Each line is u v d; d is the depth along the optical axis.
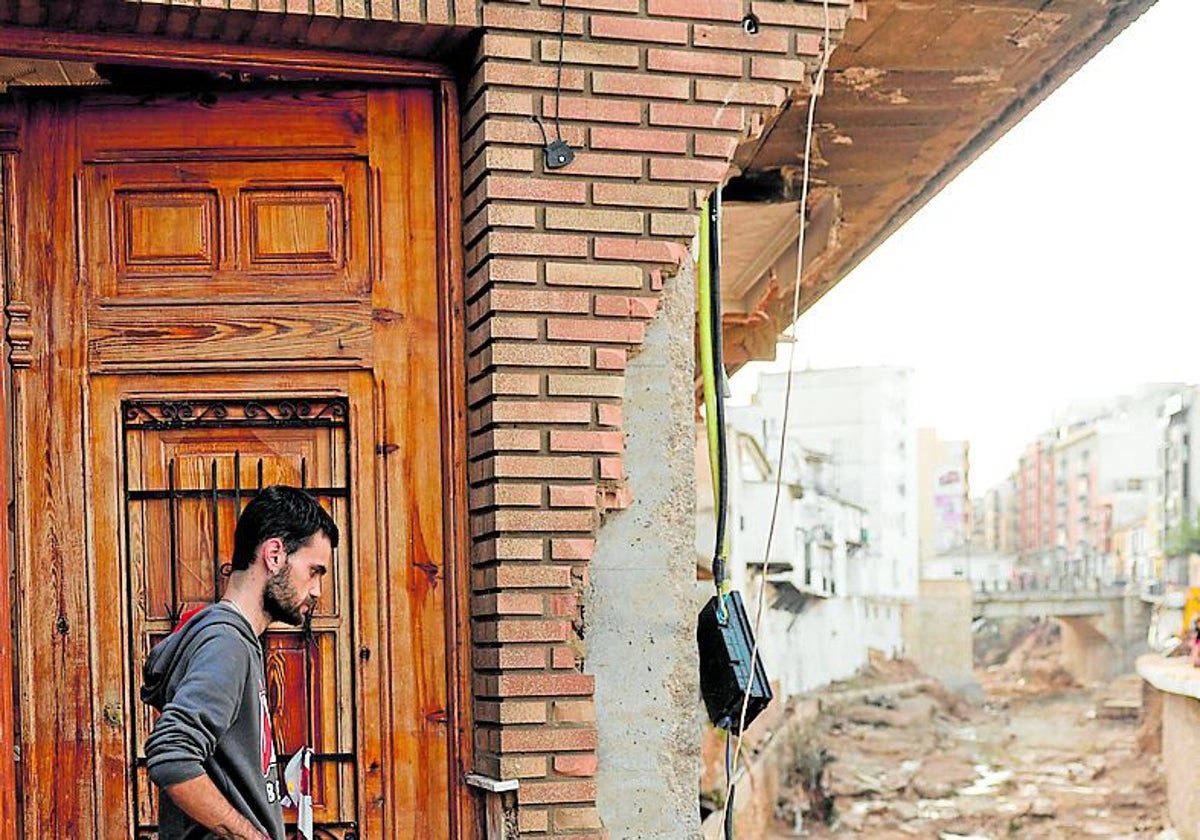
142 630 4.81
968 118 7.75
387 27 4.64
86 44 4.62
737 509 32.84
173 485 4.84
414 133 4.97
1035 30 6.61
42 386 4.81
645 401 4.81
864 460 72.19
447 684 4.84
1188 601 41.62
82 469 4.80
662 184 4.80
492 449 4.64
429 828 4.81
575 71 4.72
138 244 4.89
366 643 4.84
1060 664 77.12
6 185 4.82
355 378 4.91
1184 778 28.86
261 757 3.82
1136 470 97.44
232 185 4.92
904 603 64.88
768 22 4.87
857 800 36.09
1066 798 36.47
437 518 4.89
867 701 50.53
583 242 4.72
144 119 4.90
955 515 101.81
